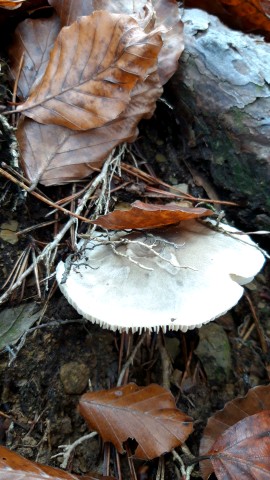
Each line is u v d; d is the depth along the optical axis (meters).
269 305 0.24
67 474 0.16
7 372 0.19
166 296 0.18
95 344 0.21
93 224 0.20
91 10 0.22
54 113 0.20
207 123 0.23
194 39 0.23
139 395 0.19
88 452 0.20
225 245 0.20
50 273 0.20
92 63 0.20
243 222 0.23
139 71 0.20
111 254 0.19
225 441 0.18
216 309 0.18
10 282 0.20
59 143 0.20
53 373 0.20
